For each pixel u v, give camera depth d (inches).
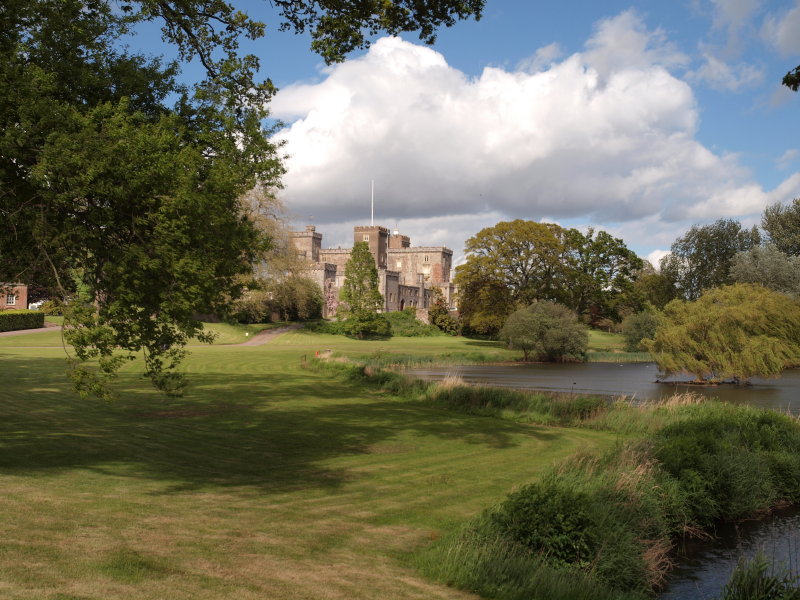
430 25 541.0
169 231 401.7
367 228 4785.9
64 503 343.0
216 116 512.1
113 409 775.1
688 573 398.6
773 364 1294.3
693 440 566.3
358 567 296.5
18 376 1081.4
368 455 578.9
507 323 2175.2
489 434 723.4
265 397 949.8
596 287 2851.9
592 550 348.2
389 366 1734.7
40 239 380.2
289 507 390.3
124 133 389.4
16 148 375.6
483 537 339.9
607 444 682.8
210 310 482.9
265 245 501.0
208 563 273.4
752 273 2416.3
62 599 217.9
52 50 476.1
